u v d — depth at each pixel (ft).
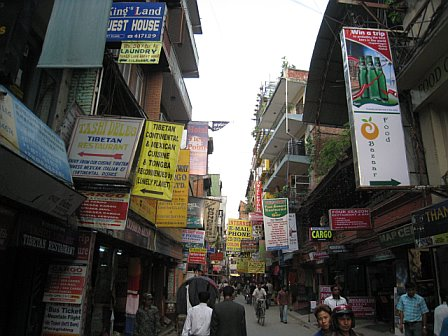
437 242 23.71
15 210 15.10
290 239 69.41
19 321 18.19
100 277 28.50
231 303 18.01
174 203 39.22
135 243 30.68
